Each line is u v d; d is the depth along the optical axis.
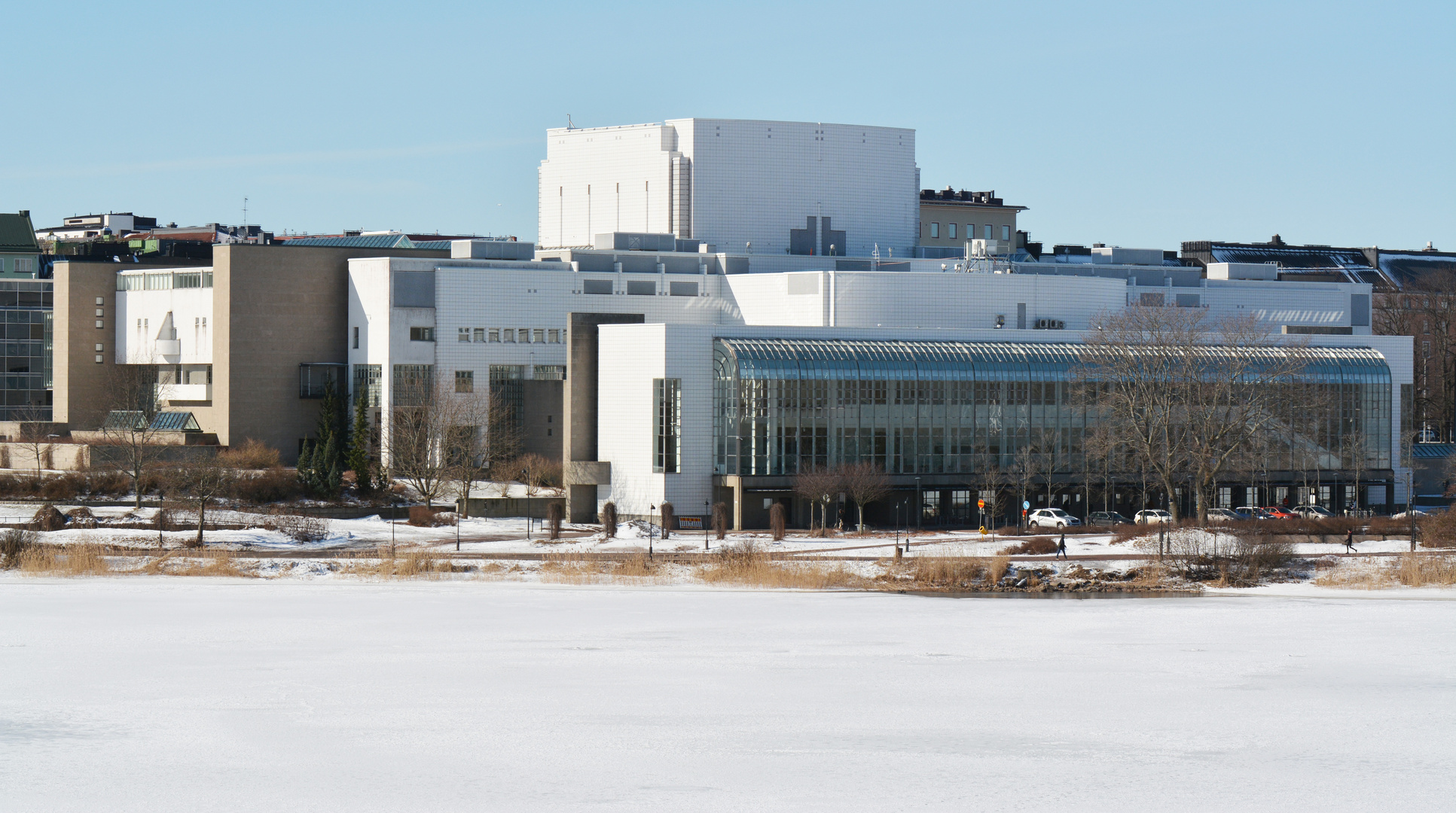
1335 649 96.00
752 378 173.88
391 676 86.88
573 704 80.56
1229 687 85.25
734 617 107.69
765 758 70.50
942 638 99.69
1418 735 75.00
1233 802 64.38
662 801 64.00
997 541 149.75
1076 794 65.25
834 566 129.88
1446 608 112.50
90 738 73.56
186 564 130.12
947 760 70.25
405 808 63.03
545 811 62.62
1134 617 108.31
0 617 105.62
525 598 115.81
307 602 112.81
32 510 157.75
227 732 74.56
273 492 169.62
